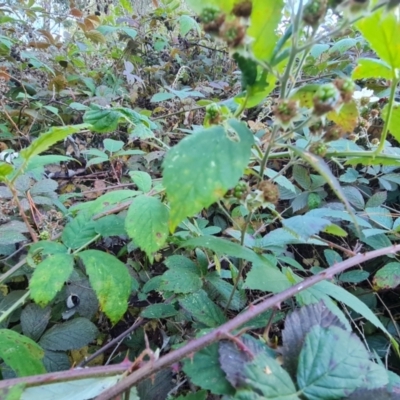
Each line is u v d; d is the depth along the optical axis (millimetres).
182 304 298
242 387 178
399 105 281
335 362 194
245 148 203
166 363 194
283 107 212
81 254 283
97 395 207
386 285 360
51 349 324
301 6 205
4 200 411
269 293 388
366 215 432
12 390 191
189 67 838
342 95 206
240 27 198
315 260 464
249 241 311
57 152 598
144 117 394
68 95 713
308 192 478
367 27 239
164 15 906
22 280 394
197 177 193
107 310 269
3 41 711
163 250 442
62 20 887
